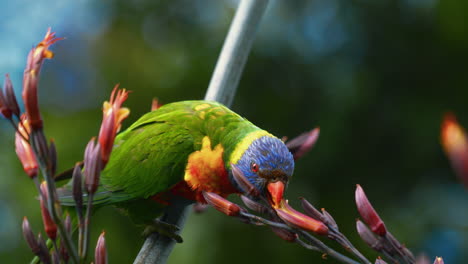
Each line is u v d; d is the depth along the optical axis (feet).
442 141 2.74
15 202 20.72
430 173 26.86
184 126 9.47
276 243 22.25
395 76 27.86
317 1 26.81
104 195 9.53
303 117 26.14
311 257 22.20
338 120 25.80
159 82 24.63
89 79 24.86
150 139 9.49
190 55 25.14
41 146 4.49
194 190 9.25
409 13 28.14
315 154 25.58
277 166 8.36
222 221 21.76
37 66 4.51
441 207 26.03
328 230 4.88
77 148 21.74
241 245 21.75
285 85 26.11
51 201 4.58
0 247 20.57
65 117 23.09
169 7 25.79
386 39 27.96
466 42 27.55
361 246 22.85
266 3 9.92
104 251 4.85
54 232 4.83
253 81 25.90
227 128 9.18
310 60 26.55
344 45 27.58
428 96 28.04
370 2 27.63
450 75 28.17
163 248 8.98
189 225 21.33
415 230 25.27
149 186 9.32
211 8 26.12
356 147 26.27
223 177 8.98
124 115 5.05
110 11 25.77
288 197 24.49
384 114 26.53
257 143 8.61
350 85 26.30
